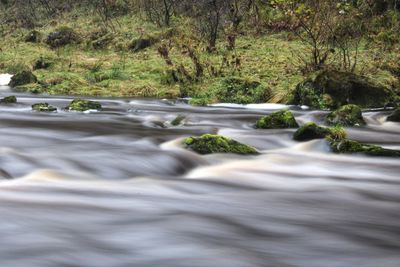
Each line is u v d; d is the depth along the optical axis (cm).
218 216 527
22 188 595
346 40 1667
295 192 628
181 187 635
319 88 1301
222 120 1109
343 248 449
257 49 1905
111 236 460
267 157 791
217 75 1575
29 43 2525
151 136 909
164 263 409
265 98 1391
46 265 395
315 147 849
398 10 1995
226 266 405
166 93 1514
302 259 423
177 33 2225
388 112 1187
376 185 664
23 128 951
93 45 2334
